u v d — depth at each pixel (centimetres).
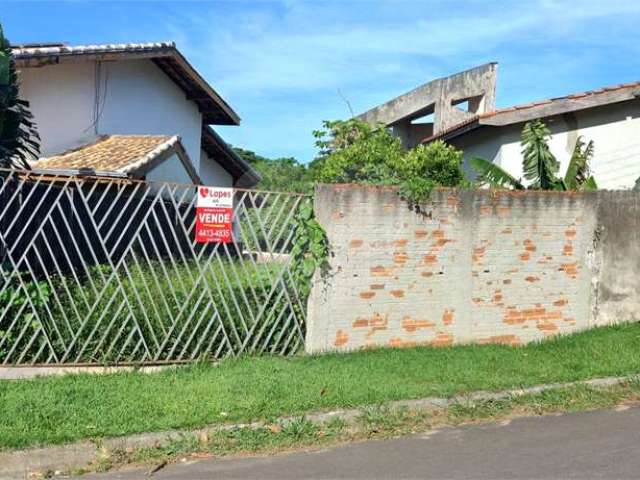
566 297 831
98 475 439
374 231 734
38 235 687
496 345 778
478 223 780
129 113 1541
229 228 692
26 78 1376
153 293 693
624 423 544
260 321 714
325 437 505
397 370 659
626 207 858
